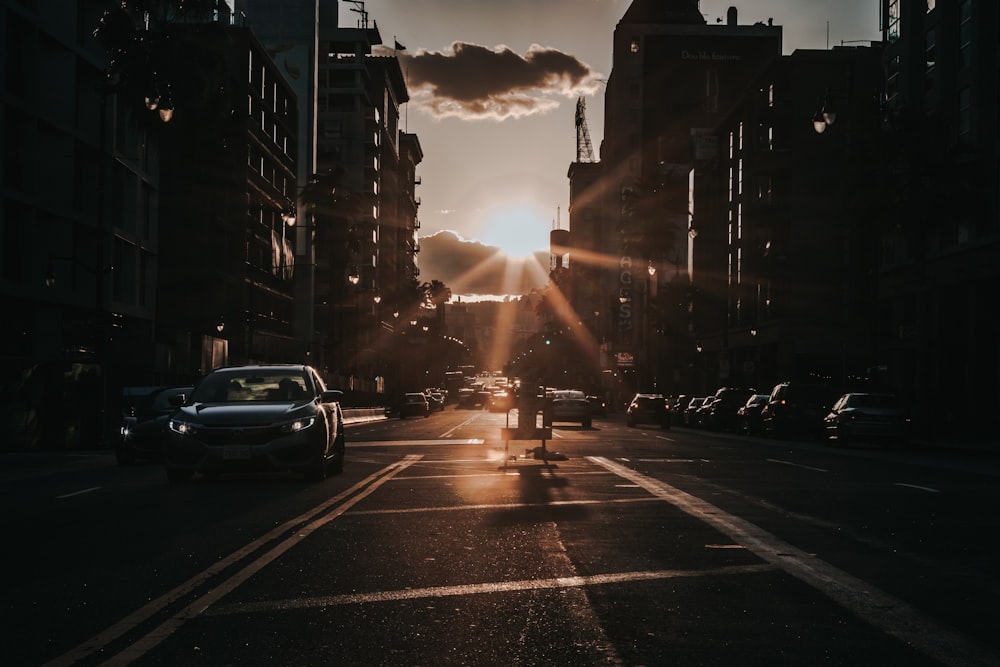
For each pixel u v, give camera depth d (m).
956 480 18.03
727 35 122.31
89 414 34.28
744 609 6.81
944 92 46.16
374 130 118.44
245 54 71.00
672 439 35.31
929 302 48.91
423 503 13.29
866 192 42.50
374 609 6.82
